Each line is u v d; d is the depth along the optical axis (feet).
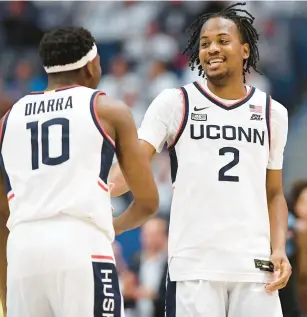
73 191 30.12
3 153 31.55
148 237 63.62
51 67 31.86
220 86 35.63
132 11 97.55
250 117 35.47
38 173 30.58
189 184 34.68
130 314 62.69
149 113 35.78
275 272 34.71
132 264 67.26
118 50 95.66
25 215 30.30
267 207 35.42
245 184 34.65
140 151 31.55
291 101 90.79
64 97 31.30
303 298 48.37
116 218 33.12
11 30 99.30
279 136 35.94
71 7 99.66
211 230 34.17
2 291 33.50
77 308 29.53
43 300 30.14
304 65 92.63
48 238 29.73
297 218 48.91
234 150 34.86
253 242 34.37
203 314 33.73
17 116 31.63
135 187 31.81
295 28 93.66
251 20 36.60
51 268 29.55
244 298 34.14
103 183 30.63
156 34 95.66
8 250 30.55
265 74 91.09
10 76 95.86
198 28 37.06
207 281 33.96
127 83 90.74
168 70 92.84
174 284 34.60
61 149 30.58
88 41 32.04
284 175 82.48
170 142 35.58
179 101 35.50
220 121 35.22
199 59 37.55
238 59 35.73
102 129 30.78
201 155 34.76
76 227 29.86
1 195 32.50
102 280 29.86
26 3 100.12
